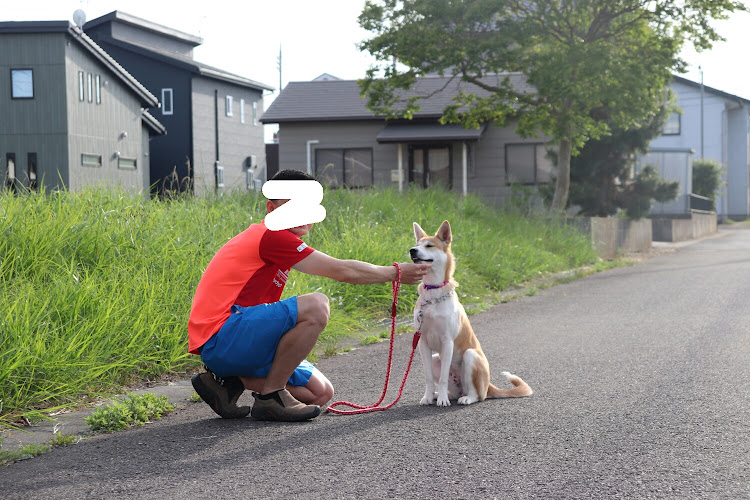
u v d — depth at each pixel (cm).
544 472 325
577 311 947
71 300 532
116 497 298
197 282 645
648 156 3359
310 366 456
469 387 468
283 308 409
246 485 311
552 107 1997
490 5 1720
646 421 412
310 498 294
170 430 405
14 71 2150
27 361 450
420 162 2616
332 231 1034
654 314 900
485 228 1431
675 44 1881
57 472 333
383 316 854
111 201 766
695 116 4731
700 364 580
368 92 2036
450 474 323
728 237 3359
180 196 966
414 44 1805
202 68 3033
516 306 1013
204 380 426
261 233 417
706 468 329
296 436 388
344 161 2658
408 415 437
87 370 478
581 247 1714
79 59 2214
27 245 617
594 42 1833
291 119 2623
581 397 477
